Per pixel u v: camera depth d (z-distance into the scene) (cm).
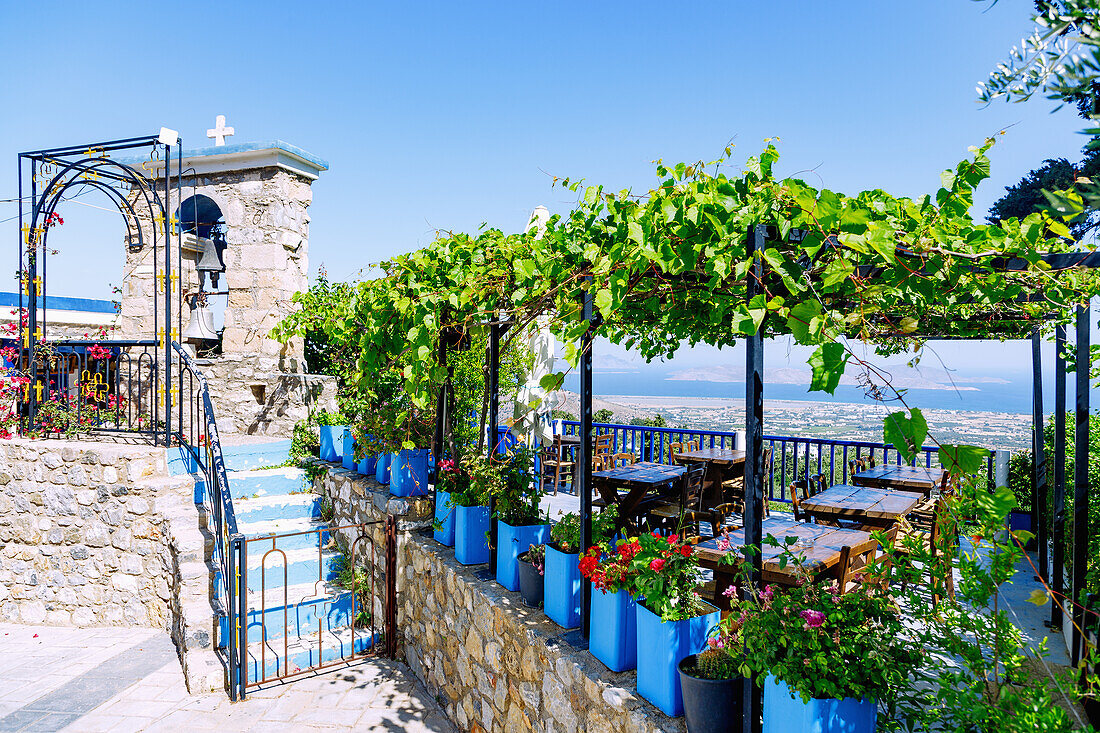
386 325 453
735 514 712
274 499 691
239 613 486
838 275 206
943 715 214
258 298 866
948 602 217
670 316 401
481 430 542
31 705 473
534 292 331
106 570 633
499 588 423
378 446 600
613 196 288
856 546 412
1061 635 433
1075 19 116
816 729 214
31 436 689
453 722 455
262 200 863
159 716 457
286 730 442
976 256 215
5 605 659
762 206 226
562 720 324
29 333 708
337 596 584
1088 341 362
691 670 258
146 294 878
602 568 312
